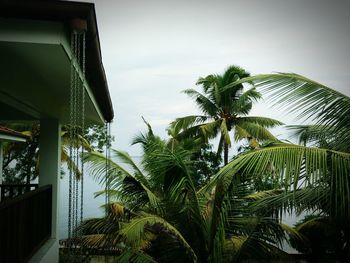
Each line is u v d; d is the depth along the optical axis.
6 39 3.69
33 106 7.87
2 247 4.49
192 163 8.42
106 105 8.59
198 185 8.98
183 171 7.25
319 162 4.41
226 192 6.91
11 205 4.86
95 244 9.21
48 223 8.21
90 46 4.45
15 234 5.16
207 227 7.34
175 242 7.42
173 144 14.98
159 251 8.13
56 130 9.05
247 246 6.98
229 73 19.66
